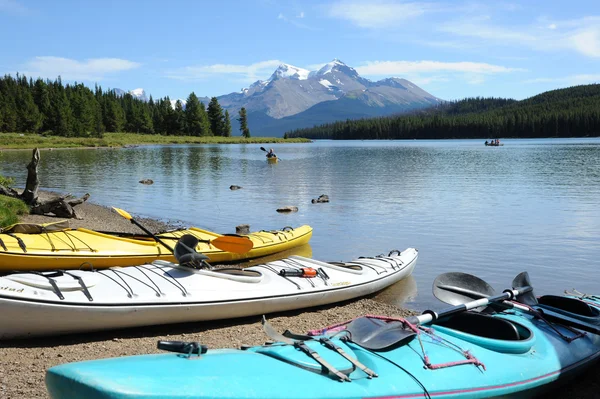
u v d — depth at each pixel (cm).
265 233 1175
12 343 564
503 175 3123
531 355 467
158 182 2803
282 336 399
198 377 316
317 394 333
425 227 1462
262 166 4097
